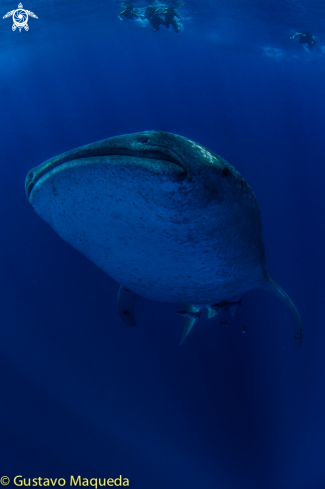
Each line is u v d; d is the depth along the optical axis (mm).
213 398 9656
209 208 1778
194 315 3959
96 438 9195
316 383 10031
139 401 10070
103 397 10500
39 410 10219
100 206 1748
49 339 13234
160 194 1565
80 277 15820
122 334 12430
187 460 8273
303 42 22641
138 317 12445
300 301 13312
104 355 11992
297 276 14945
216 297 3098
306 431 8828
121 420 9617
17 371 11906
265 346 10898
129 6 19266
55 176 1698
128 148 1495
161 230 1843
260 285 3475
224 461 8133
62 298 15117
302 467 7879
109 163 1491
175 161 1519
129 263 2381
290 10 17141
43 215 2172
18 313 14914
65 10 18922
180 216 1729
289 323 11727
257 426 8859
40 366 12047
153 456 8453
